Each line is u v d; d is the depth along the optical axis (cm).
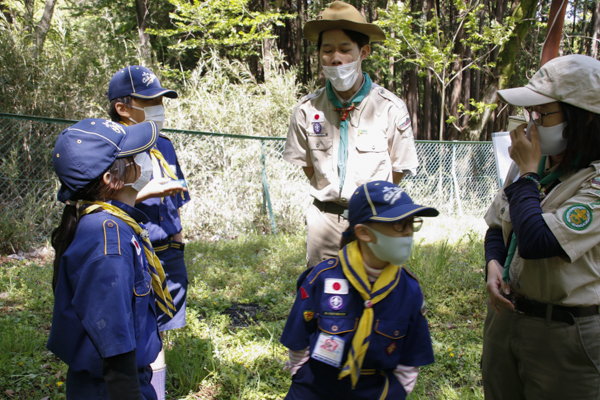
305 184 936
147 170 203
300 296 203
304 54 2366
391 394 195
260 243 777
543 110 200
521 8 1399
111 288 172
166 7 1842
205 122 1065
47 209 734
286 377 349
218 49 1525
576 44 2002
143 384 198
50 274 562
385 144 332
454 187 1111
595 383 198
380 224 184
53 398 300
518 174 234
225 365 357
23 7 1147
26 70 856
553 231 187
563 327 199
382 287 189
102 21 1448
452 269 612
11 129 725
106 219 184
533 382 210
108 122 195
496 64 1482
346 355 192
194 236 814
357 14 313
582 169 200
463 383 360
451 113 1706
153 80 290
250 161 874
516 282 213
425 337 200
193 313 441
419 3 1773
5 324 400
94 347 175
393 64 1822
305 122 343
